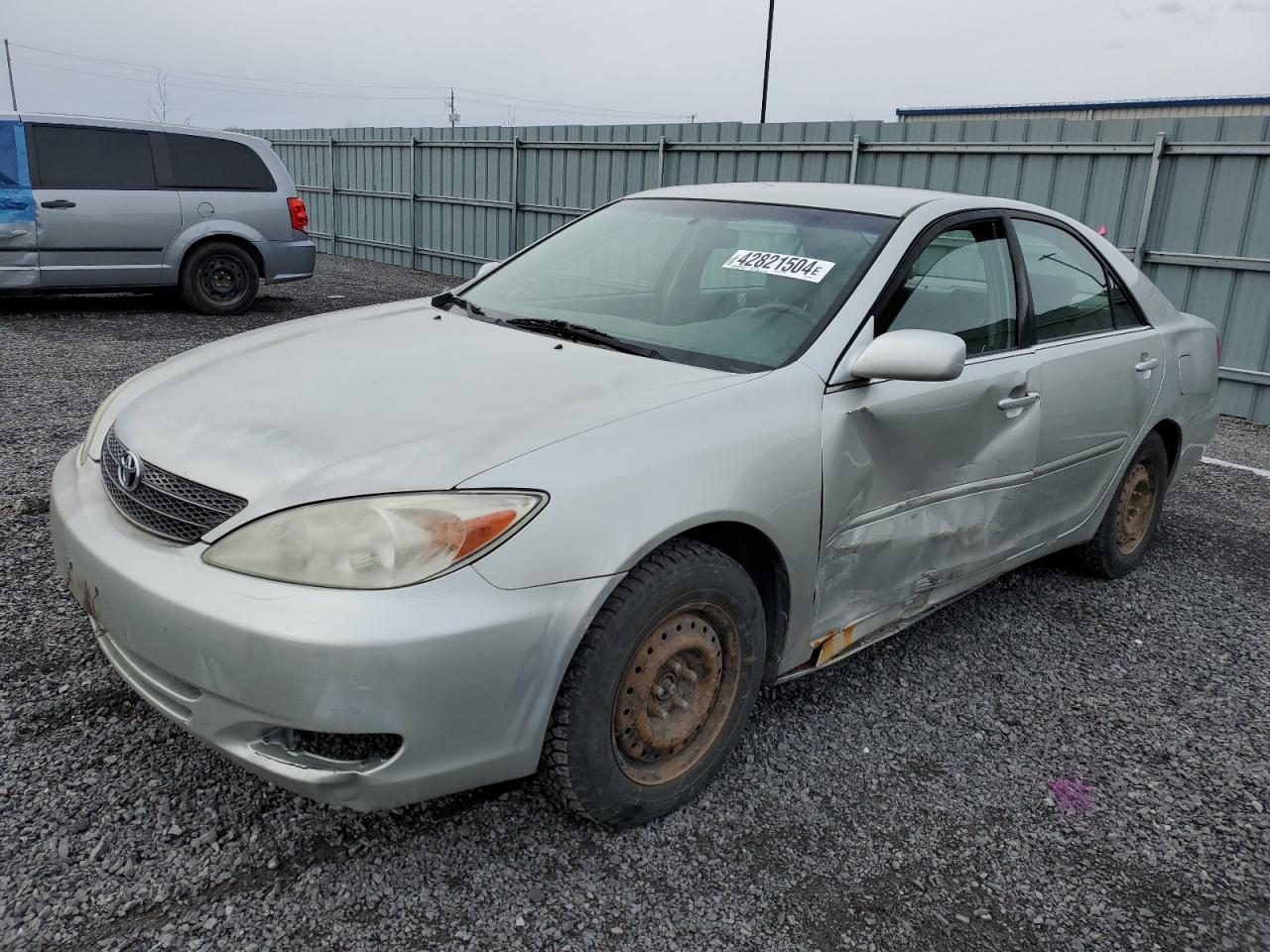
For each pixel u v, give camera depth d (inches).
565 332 116.7
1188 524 206.7
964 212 130.3
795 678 119.8
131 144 368.2
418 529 77.4
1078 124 354.0
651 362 106.3
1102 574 168.1
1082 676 134.4
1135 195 343.9
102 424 107.9
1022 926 86.7
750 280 119.2
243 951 76.6
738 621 97.1
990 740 116.6
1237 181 320.8
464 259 625.9
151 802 92.7
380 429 88.3
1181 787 109.9
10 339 319.3
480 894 84.7
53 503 99.4
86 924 77.8
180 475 86.4
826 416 102.7
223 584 78.4
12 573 139.3
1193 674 137.5
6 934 76.1
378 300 469.4
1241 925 88.8
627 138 509.4
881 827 98.5
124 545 86.0
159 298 434.3
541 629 80.0
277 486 81.9
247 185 393.1
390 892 84.0
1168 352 163.3
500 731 80.9
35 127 350.3
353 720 75.0
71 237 358.6
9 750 98.9
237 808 92.6
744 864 91.4
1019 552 139.3
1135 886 93.1
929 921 86.2
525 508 80.0
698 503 88.7
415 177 656.4
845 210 126.9
